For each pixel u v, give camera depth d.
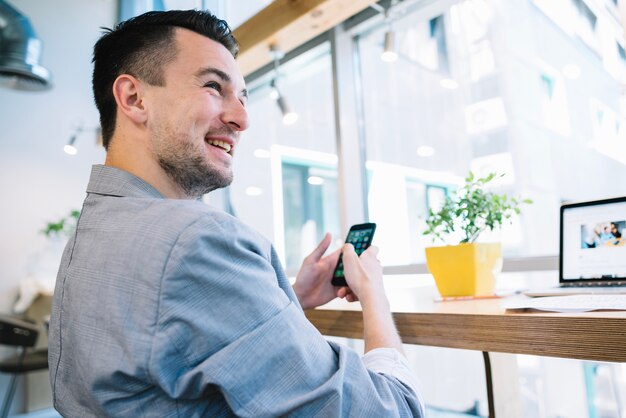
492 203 1.21
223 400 0.55
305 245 4.75
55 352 0.63
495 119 2.01
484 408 2.12
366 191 2.06
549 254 1.41
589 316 0.62
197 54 0.74
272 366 0.52
